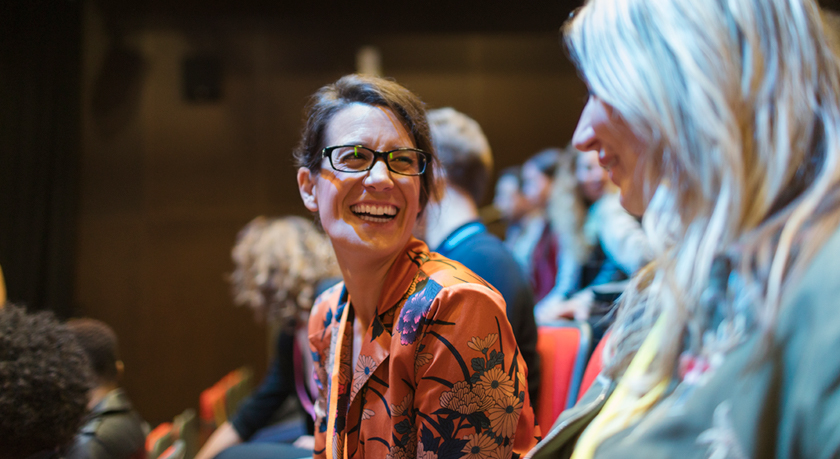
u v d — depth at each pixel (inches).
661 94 17.3
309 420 68.2
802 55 16.6
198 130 172.6
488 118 179.2
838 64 17.2
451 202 58.1
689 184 17.4
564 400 51.8
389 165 31.9
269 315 71.9
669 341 17.9
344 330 36.6
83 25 165.0
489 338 29.7
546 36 176.7
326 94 34.5
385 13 173.9
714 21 17.0
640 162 19.9
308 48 174.2
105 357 53.1
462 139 57.9
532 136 180.2
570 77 179.3
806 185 16.7
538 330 56.1
